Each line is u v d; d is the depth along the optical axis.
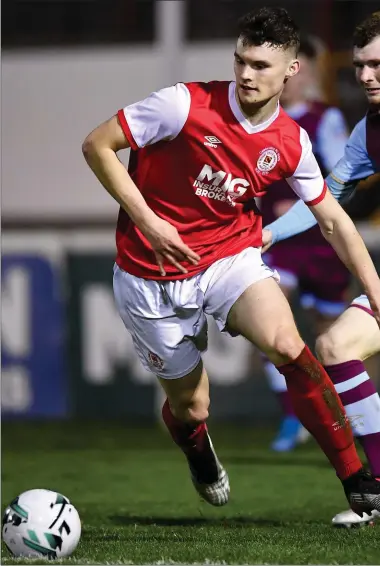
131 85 49.28
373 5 47.56
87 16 50.66
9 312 43.81
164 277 18.08
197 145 16.94
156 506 23.88
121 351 43.84
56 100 49.75
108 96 49.44
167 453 34.84
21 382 44.06
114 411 44.00
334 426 17.36
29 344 43.94
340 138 30.58
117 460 33.22
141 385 43.84
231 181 17.22
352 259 17.64
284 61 16.31
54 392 44.06
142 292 18.30
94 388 44.03
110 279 43.56
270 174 17.23
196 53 48.62
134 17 50.41
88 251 43.69
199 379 19.27
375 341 19.39
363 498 17.52
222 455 33.25
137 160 17.55
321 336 19.47
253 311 17.33
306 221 19.47
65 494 26.11
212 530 19.06
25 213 49.97
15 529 15.81
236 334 18.09
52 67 49.72
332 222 17.64
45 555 15.75
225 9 49.00
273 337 17.06
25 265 43.78
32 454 34.78
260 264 17.83
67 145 49.75
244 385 42.81
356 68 19.05
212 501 21.36
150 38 50.44
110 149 16.83
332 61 45.88
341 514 19.41
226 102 16.81
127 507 23.73
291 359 16.98
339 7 47.81
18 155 49.97
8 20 50.84
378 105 19.16
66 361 43.91
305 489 26.27
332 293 32.03
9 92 49.94
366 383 19.22
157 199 17.59
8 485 27.92
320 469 29.89
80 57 49.59
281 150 17.00
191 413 19.70
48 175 49.81
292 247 31.45
